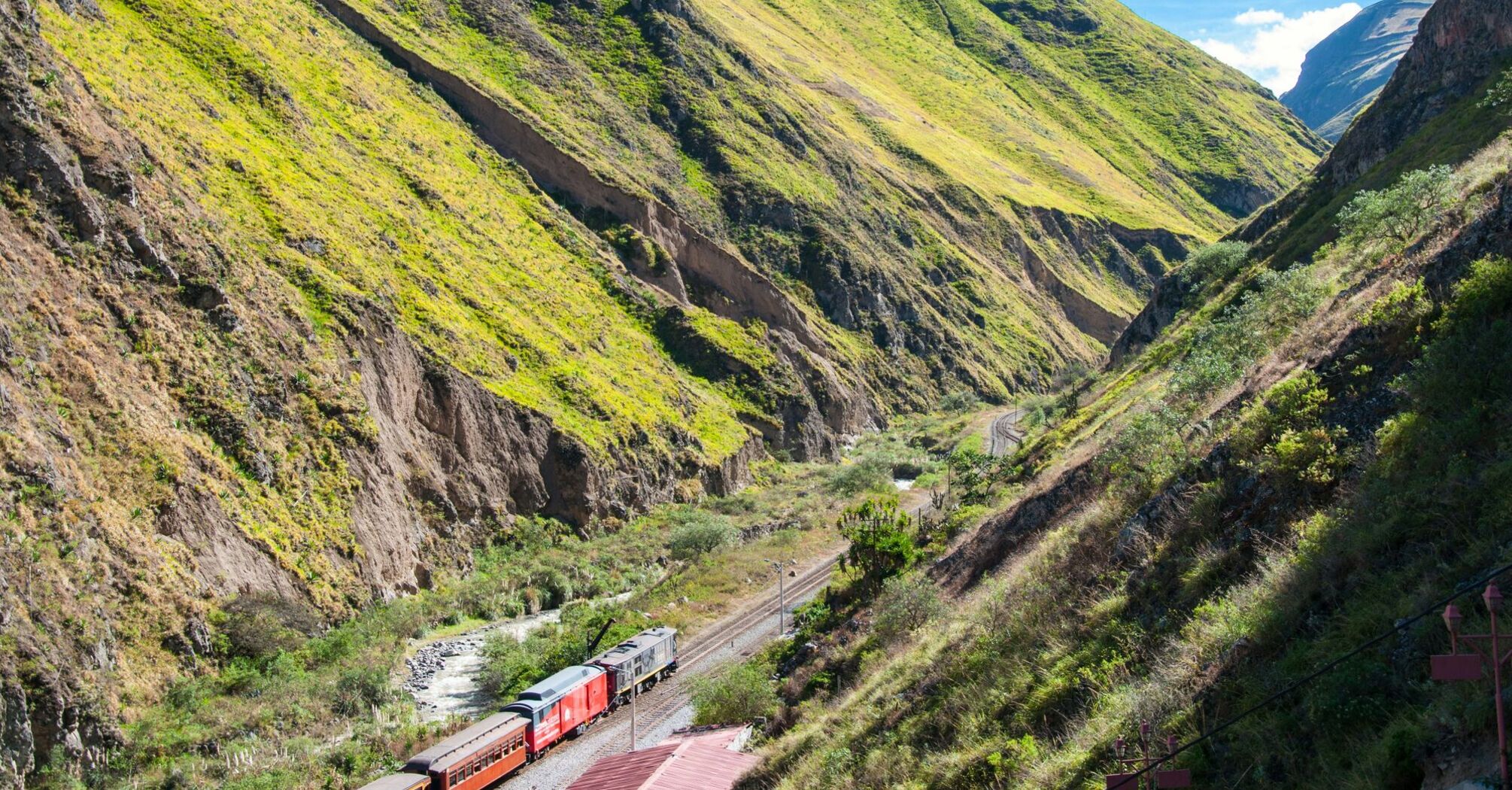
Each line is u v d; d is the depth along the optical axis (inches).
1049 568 956.6
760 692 1402.6
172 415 1990.7
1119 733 586.9
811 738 1003.9
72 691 1455.5
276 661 1765.5
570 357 3277.6
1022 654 823.1
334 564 2121.1
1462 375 591.8
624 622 2130.9
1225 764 491.8
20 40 2121.1
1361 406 687.7
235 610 1811.0
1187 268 2733.8
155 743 1488.7
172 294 2137.1
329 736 1594.5
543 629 2128.4
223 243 2327.8
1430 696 413.1
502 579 2443.4
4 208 1919.3
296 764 1467.8
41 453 1640.0
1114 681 669.3
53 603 1513.3
